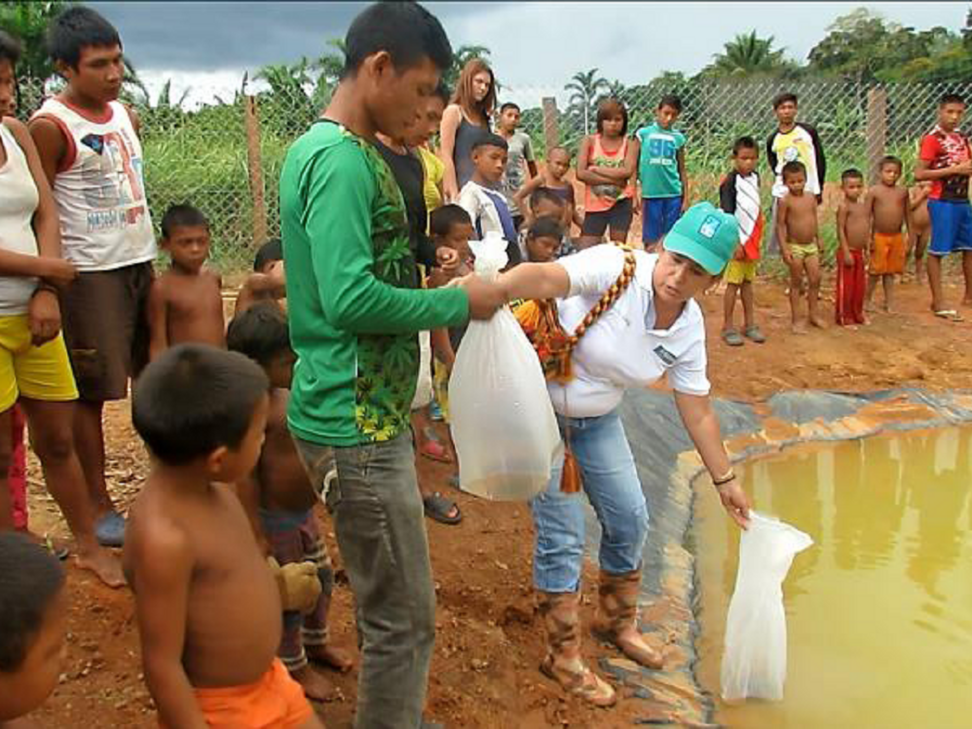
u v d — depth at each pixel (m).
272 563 3.05
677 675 4.29
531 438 3.34
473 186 5.87
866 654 4.56
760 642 4.04
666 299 3.59
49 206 3.76
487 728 3.66
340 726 3.40
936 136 9.08
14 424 4.05
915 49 28.19
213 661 2.42
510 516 5.35
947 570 5.44
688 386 3.86
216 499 2.47
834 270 10.69
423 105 2.70
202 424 2.30
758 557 4.00
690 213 3.56
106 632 3.62
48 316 3.58
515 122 8.41
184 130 11.07
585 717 3.88
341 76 2.77
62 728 3.17
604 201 9.20
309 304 2.73
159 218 10.74
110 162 4.07
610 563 4.25
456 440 3.41
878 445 7.36
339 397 2.73
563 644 3.99
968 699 4.21
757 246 8.44
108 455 5.39
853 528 6.00
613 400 3.87
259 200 10.65
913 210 10.02
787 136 9.05
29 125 3.94
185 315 4.35
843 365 8.34
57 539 4.23
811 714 4.08
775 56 35.12
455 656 4.01
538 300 3.64
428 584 2.92
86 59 3.93
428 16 2.67
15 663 2.06
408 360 2.81
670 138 9.25
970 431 7.60
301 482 3.36
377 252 2.69
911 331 8.95
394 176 2.84
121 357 4.20
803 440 7.40
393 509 2.79
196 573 2.36
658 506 6.10
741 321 9.15
